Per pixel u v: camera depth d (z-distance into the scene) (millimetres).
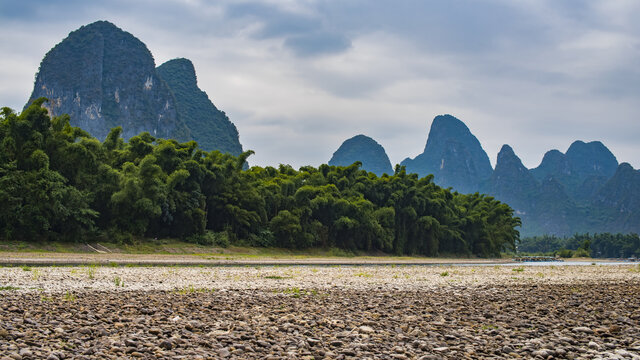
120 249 54375
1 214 46875
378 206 96812
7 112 50844
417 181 110875
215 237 67188
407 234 100312
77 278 26125
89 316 13109
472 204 131375
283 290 22906
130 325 12156
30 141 50031
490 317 15547
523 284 30406
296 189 82625
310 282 28078
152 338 10727
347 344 10953
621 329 13797
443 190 115500
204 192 70250
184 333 11430
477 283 30531
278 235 75875
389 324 13672
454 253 114000
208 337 11195
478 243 121312
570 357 10352
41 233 50188
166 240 62062
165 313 14422
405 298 20453
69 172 54062
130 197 56125
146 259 48188
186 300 17641
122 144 70500
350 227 82250
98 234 54750
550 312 17016
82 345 9906
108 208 56781
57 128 53969
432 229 101438
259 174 83375
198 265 49094
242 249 68438
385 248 95812
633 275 45844
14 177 47469
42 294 18344
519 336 12516
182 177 62531
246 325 12805
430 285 28016
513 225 135375
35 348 9234
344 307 17016
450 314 16078
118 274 29984
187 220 64688
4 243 46750
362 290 23859
